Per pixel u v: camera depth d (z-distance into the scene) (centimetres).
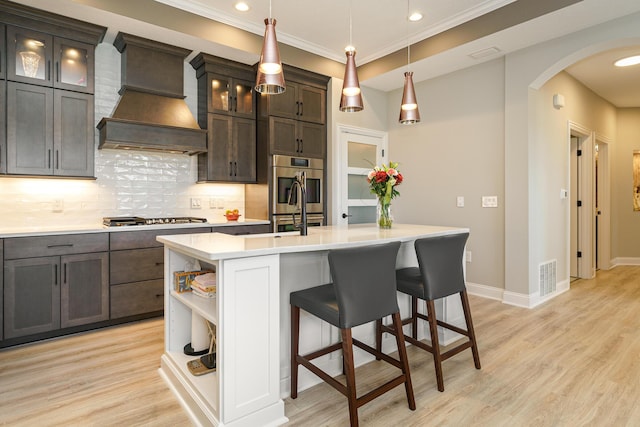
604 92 505
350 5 323
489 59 384
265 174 408
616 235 594
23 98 285
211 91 386
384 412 186
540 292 380
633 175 582
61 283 284
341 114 455
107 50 345
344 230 271
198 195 409
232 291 163
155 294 328
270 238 215
